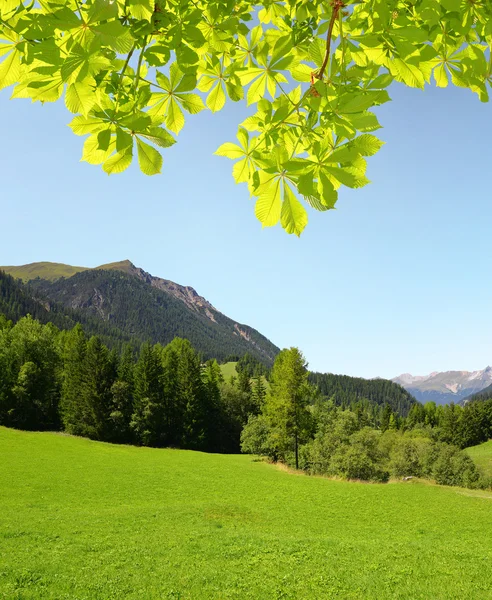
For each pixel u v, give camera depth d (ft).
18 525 57.11
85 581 37.70
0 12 4.88
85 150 5.17
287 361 152.66
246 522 66.03
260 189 4.77
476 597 34.40
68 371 202.69
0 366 189.98
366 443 136.77
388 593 35.53
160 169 5.22
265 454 179.22
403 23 5.76
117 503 79.15
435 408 414.62
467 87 6.51
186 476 111.24
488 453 262.47
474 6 5.77
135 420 193.57
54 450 138.10
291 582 38.19
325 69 5.66
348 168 4.85
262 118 6.47
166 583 37.78
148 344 205.36
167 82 5.74
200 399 210.79
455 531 64.75
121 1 5.18
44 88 4.96
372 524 69.26
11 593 34.22
